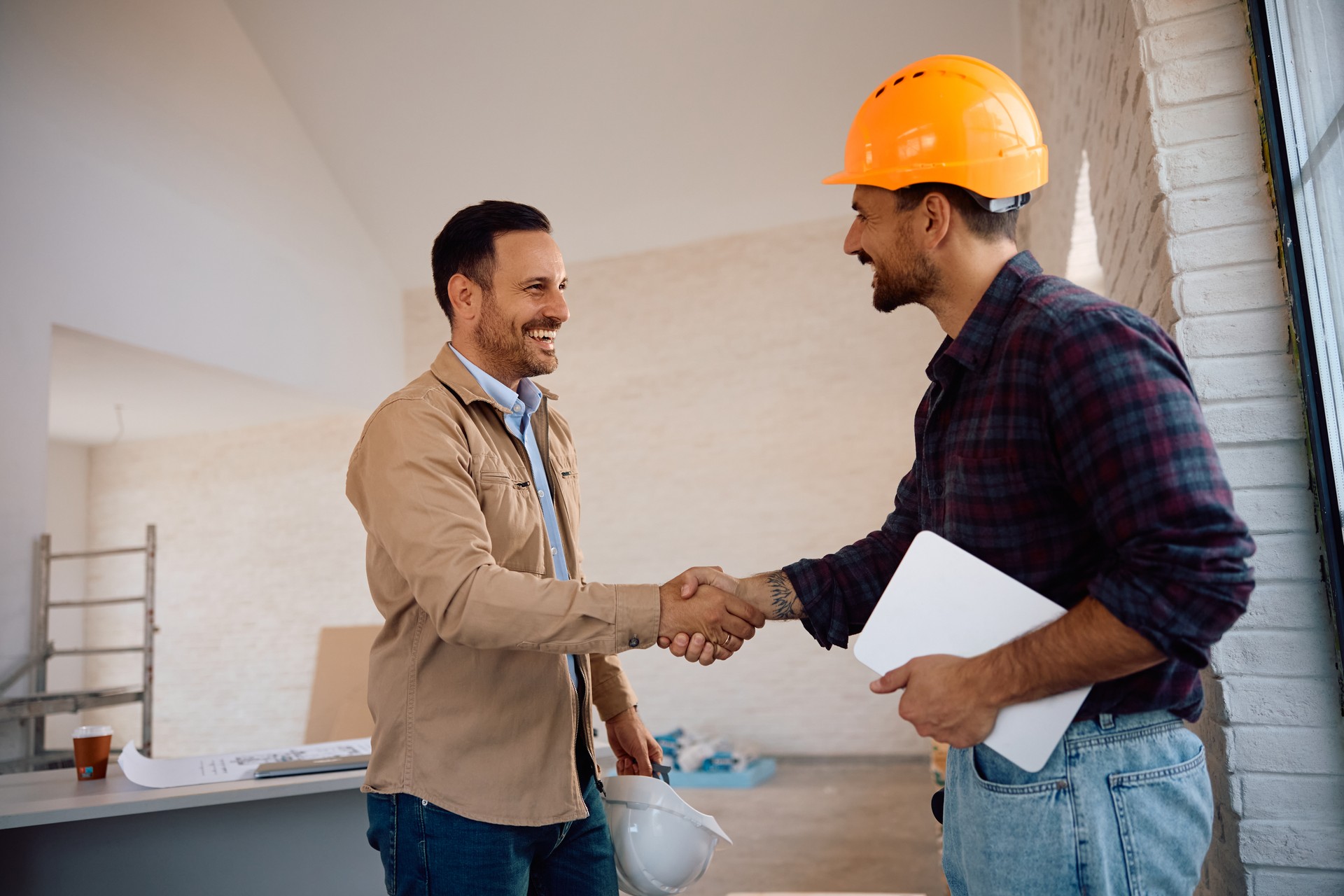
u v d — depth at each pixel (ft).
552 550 5.34
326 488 26.96
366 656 18.99
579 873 5.23
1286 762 5.08
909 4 18.95
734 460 23.79
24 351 15.97
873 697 22.26
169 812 7.11
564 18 20.20
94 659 28.91
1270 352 5.23
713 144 22.27
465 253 5.41
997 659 3.42
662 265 24.73
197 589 28.09
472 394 5.21
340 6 20.58
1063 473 3.48
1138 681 3.42
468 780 4.71
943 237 3.91
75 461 29.30
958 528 3.76
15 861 6.90
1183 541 3.06
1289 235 5.11
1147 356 3.27
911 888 12.50
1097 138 8.00
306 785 6.38
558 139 22.59
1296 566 5.12
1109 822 3.39
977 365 3.73
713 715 23.13
